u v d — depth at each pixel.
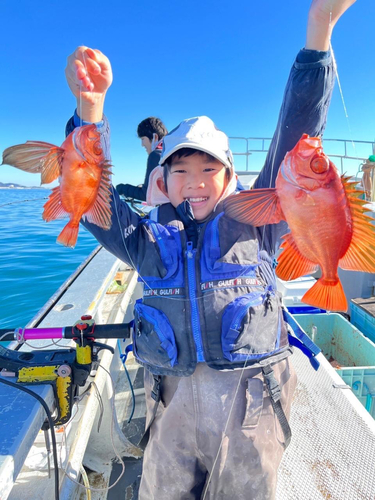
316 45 1.24
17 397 1.30
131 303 3.48
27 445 1.13
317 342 3.38
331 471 1.69
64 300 2.46
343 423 1.95
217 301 1.30
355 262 1.16
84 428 1.73
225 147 1.48
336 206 1.13
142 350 1.38
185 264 1.38
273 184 1.46
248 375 1.30
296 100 1.32
